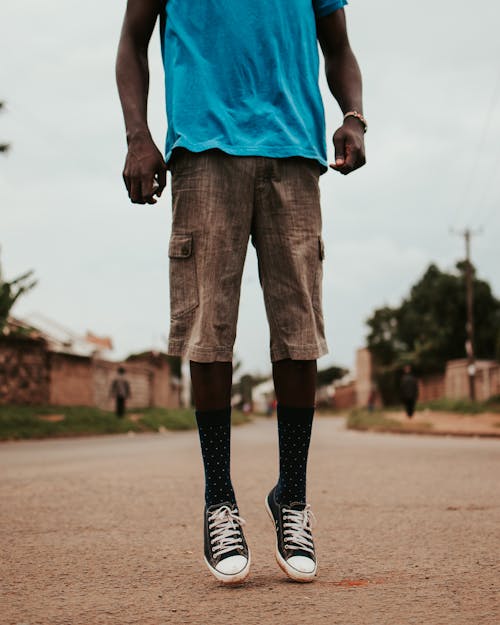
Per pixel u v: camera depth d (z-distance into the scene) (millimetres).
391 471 5922
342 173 2361
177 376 47344
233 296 2234
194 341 2207
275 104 2291
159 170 2273
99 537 3047
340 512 3717
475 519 3457
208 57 2293
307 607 1948
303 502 2330
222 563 2199
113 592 2150
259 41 2301
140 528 3266
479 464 6586
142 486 4902
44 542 2939
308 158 2254
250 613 1896
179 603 2014
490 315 45344
